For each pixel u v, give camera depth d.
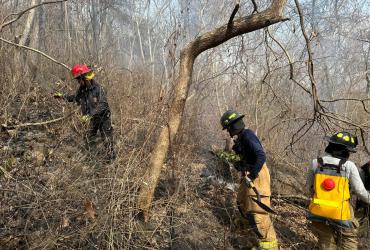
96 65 6.53
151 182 3.72
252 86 5.91
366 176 3.80
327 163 3.57
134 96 5.49
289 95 5.94
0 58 5.88
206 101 6.50
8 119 4.82
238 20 3.83
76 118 4.79
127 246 3.21
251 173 3.62
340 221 3.50
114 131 4.65
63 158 3.95
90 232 3.09
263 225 3.70
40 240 2.90
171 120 3.93
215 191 4.52
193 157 4.87
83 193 3.31
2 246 2.90
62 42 8.48
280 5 3.81
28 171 3.74
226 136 5.70
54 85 6.35
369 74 7.36
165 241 3.55
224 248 3.58
